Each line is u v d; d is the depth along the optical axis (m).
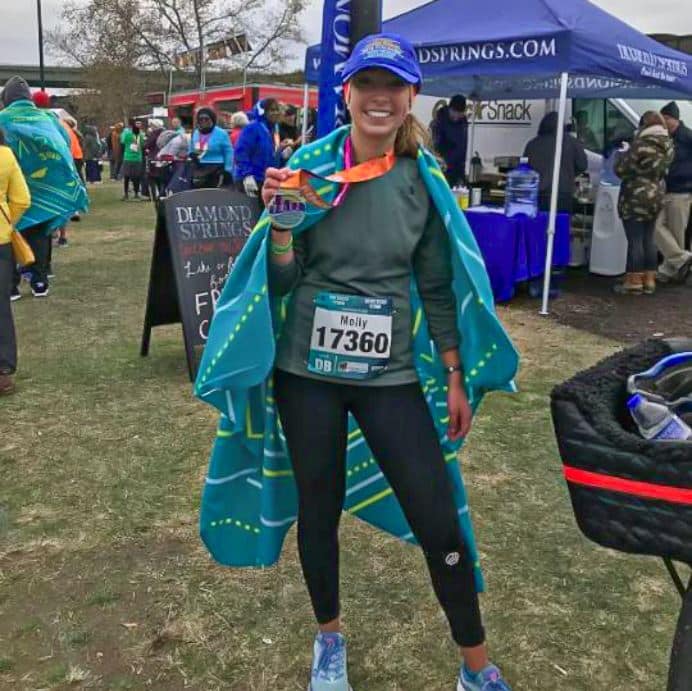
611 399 1.83
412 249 1.98
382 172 1.93
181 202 4.93
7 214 4.61
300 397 2.04
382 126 1.89
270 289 1.99
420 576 2.94
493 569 2.97
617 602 2.78
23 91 6.93
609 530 1.68
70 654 2.54
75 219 13.38
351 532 3.24
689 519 1.58
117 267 8.98
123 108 43.47
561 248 7.56
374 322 1.97
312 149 1.97
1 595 2.83
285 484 2.30
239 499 2.33
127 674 2.45
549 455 3.97
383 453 2.03
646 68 6.91
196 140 11.22
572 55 6.30
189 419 4.41
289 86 25.12
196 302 4.93
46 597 2.83
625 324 6.62
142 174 17.42
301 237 2.00
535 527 3.28
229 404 2.08
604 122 8.80
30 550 3.11
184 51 42.62
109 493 3.57
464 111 9.48
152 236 11.45
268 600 2.80
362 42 1.89
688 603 1.78
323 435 2.03
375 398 2.02
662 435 1.70
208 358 2.03
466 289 1.99
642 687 2.38
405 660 2.50
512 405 4.66
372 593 2.84
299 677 2.44
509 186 7.37
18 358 5.48
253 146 8.51
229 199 5.14
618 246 8.37
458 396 2.09
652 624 2.67
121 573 2.97
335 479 2.09
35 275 7.33
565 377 5.17
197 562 3.04
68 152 7.06
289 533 3.24
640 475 1.62
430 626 2.66
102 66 42.81
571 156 7.43
